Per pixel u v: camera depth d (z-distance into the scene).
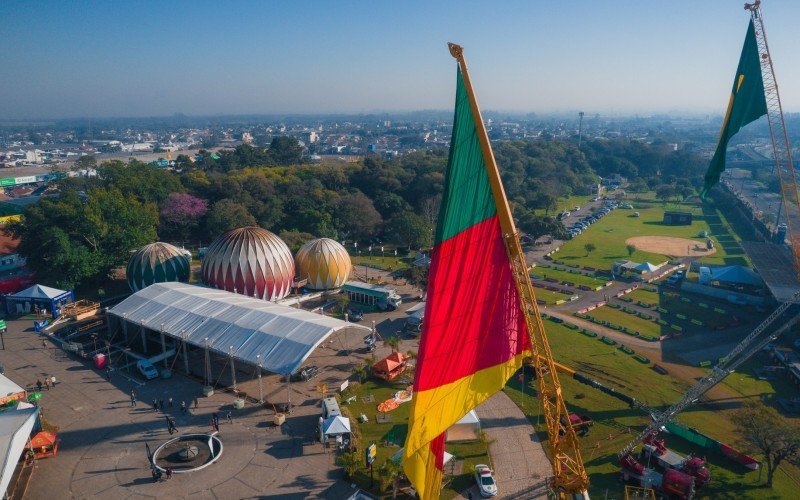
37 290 88.44
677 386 64.88
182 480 47.25
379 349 75.31
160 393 62.66
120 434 54.25
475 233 21.19
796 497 45.38
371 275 110.31
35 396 59.88
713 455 51.41
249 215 134.88
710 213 190.75
